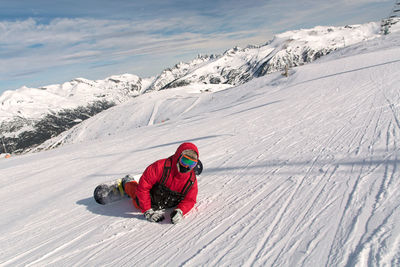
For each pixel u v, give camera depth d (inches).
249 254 77.6
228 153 218.5
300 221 91.3
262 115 393.1
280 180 137.0
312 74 1169.4
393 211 84.0
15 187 233.8
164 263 82.4
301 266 67.7
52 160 356.5
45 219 141.1
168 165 109.3
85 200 163.5
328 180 124.0
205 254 82.6
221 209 116.3
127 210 133.3
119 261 88.5
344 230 79.7
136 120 3501.5
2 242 119.6
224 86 5679.1
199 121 511.5
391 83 443.8
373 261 63.5
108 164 268.7
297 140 219.0
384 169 123.6
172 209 124.1
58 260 95.4
